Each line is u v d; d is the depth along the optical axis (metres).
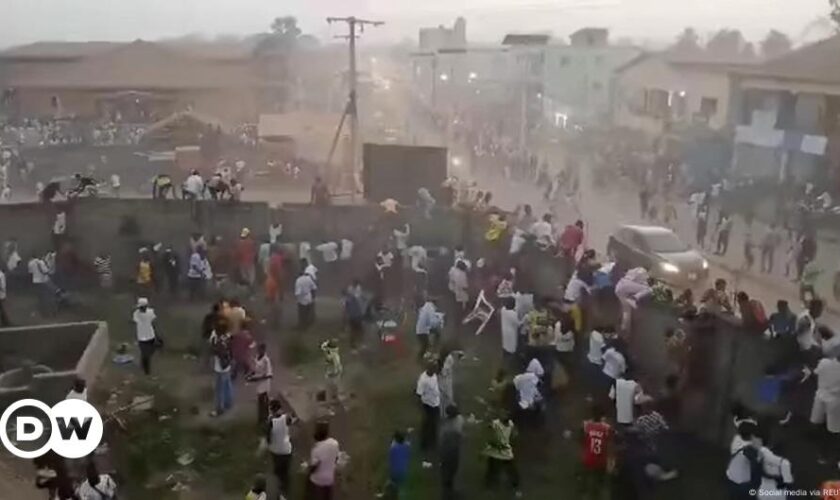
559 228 24.58
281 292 19.30
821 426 12.05
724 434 12.21
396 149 26.52
